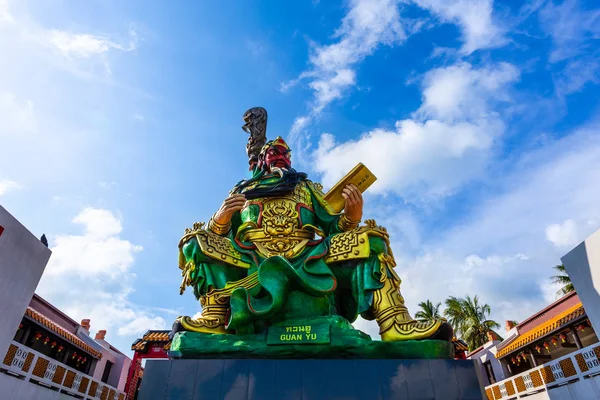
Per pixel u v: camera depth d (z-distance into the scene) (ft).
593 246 34.65
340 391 21.31
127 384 82.89
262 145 42.19
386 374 21.65
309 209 33.58
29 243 43.06
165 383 22.16
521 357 63.52
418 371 21.66
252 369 22.26
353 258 28.02
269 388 21.63
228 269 29.30
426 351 22.94
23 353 48.62
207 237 29.35
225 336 24.90
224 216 30.60
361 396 21.12
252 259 29.17
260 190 33.50
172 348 25.12
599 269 33.91
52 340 62.39
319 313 26.86
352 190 31.42
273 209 32.58
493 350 71.31
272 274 26.37
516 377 54.49
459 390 21.03
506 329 85.92
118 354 83.82
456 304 113.91
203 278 28.45
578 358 42.96
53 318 67.92
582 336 56.44
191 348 24.35
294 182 34.27
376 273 27.35
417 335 23.71
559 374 46.01
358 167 32.37
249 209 33.04
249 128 43.57
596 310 34.12
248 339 24.66
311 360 22.31
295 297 27.04
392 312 25.48
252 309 24.95
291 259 29.14
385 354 23.32
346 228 32.32
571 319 49.96
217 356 24.18
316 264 28.30
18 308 41.52
